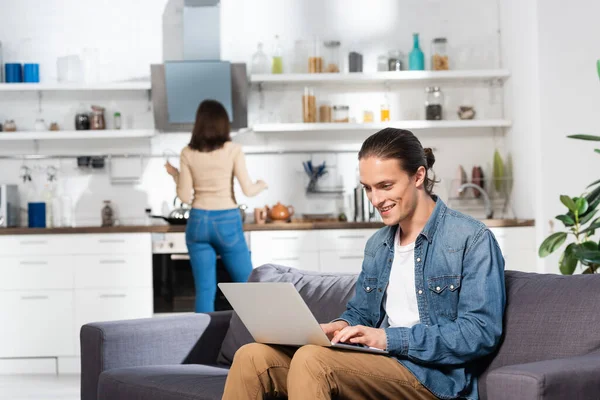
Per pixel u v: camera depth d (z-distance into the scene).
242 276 5.21
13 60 6.38
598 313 2.22
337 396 2.20
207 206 5.11
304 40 6.41
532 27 5.75
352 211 6.46
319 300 3.04
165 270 5.87
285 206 6.38
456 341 2.25
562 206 5.65
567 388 1.89
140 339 3.13
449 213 2.43
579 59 5.63
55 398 5.00
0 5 6.39
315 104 6.31
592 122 5.62
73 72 6.35
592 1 5.61
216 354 3.30
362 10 6.52
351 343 2.35
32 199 6.36
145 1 6.43
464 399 2.32
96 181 6.41
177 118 6.12
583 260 3.73
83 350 3.14
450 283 2.35
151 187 6.43
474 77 6.35
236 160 5.14
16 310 5.88
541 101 5.66
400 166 2.37
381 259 2.53
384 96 6.51
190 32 6.21
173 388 2.75
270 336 2.41
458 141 6.49
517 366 1.95
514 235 5.79
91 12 6.42
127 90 6.40
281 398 2.36
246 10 6.46
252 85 6.45
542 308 2.32
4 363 5.88
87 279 5.86
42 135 6.14
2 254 5.87
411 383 2.27
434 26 6.52
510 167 6.30
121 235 5.86
